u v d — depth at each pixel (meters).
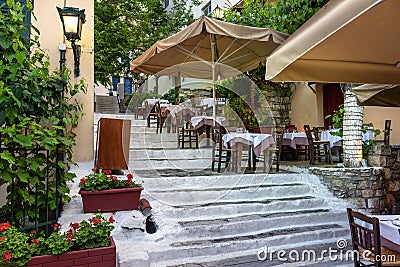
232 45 5.79
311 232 3.78
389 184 4.93
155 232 3.36
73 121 3.51
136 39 10.80
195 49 6.05
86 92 4.27
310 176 5.16
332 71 2.50
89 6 4.77
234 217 3.94
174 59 6.53
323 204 4.56
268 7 5.61
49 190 3.02
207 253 3.23
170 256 3.10
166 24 11.65
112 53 10.41
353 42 2.15
